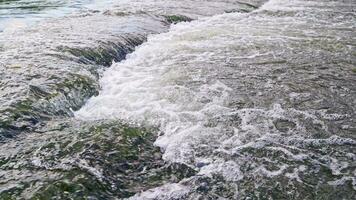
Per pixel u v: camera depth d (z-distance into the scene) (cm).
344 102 1231
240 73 1448
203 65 1535
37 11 2384
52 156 909
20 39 1711
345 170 896
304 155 949
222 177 872
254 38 1886
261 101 1227
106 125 1058
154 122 1108
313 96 1267
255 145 984
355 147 989
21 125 1045
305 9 2552
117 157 924
